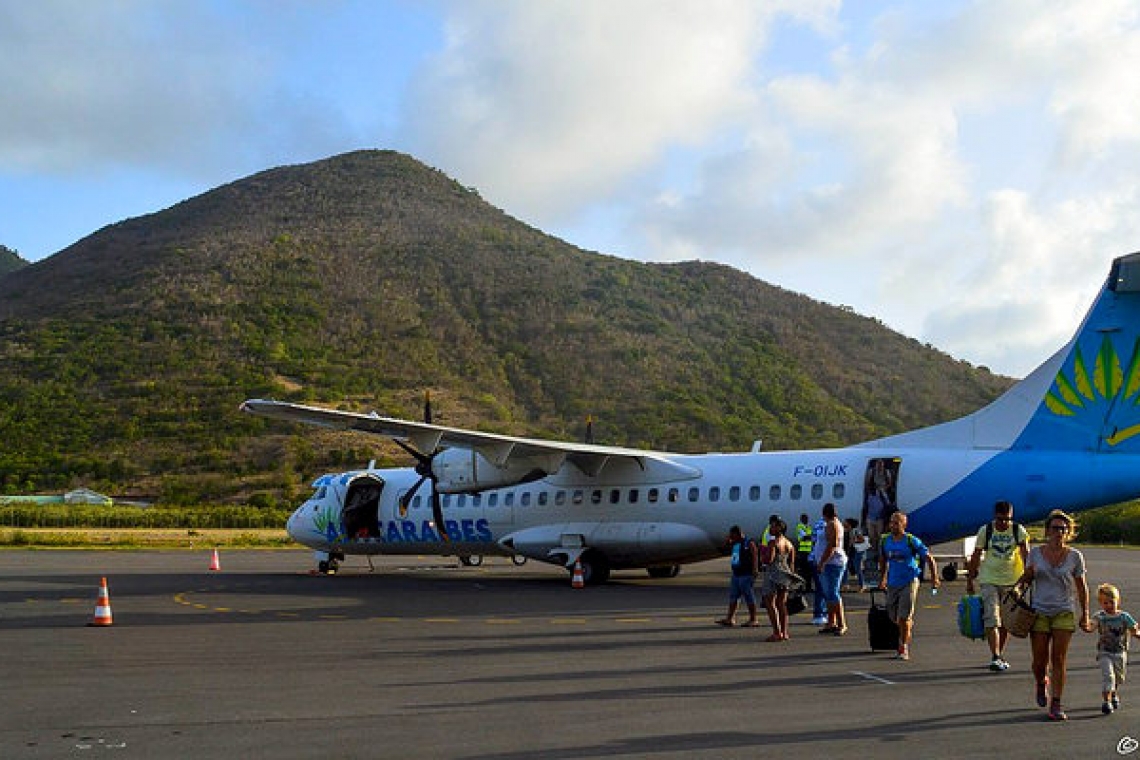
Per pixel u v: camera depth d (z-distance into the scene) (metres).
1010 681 11.61
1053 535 9.83
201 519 62.50
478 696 10.78
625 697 10.72
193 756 8.37
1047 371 20.53
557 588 24.23
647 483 24.88
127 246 141.25
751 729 9.27
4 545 45.16
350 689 11.18
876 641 13.66
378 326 116.12
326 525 29.30
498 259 138.75
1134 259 18.50
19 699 10.66
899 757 8.30
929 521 21.28
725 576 28.30
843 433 98.38
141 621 17.56
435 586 24.84
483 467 26.05
